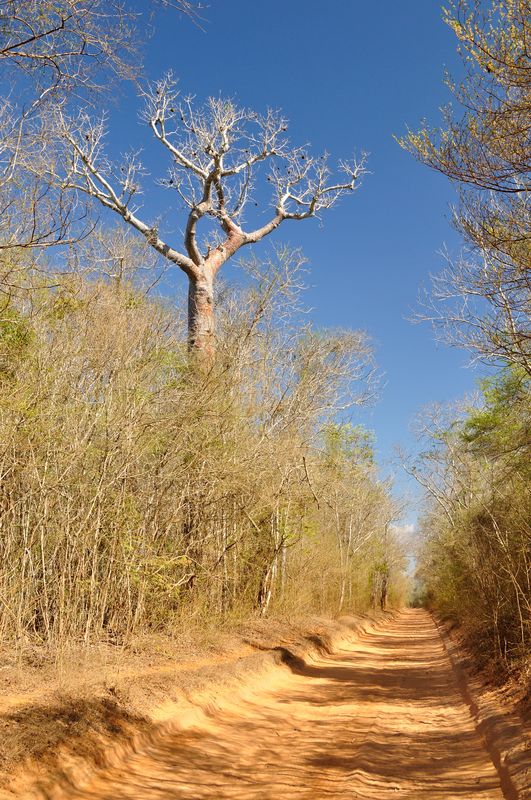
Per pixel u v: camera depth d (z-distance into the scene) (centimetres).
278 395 1948
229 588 1839
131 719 773
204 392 1519
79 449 1127
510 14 730
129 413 1254
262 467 1677
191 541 1485
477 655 1517
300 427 1984
